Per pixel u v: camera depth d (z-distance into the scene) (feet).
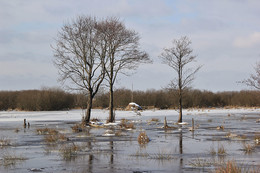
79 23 110.11
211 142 62.75
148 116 157.17
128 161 43.24
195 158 44.98
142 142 61.82
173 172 36.35
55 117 154.51
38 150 54.19
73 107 243.60
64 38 109.29
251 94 267.80
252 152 49.90
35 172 37.11
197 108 248.52
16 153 51.13
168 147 56.24
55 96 227.20
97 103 241.14
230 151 51.01
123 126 99.35
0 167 40.22
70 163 42.11
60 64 109.81
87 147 56.44
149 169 38.11
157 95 249.75
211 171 36.14
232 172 30.73
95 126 103.14
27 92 237.86
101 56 111.86
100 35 110.73
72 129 88.38
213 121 122.52
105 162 42.57
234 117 146.72
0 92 243.19
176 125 105.50
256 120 120.88
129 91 246.47
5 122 125.39
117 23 113.19
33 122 124.98
